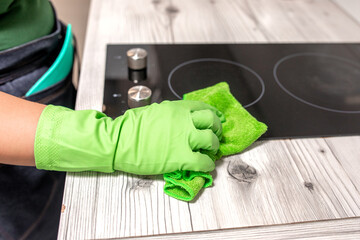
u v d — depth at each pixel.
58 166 0.51
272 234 0.45
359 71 0.79
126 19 0.93
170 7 1.01
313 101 0.68
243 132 0.56
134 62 0.72
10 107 0.50
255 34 0.91
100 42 0.83
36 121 0.49
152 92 0.67
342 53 0.85
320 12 1.04
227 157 0.55
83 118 0.52
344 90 0.72
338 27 0.97
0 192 0.79
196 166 0.48
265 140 0.59
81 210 0.46
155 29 0.89
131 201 0.48
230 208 0.47
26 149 0.49
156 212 0.46
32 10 0.70
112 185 0.50
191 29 0.91
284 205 0.48
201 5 1.03
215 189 0.50
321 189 0.50
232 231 0.45
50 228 0.89
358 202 0.49
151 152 0.49
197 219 0.46
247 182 0.51
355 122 0.63
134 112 0.55
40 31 0.73
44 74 0.73
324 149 0.57
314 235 0.45
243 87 0.71
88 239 0.43
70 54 0.83
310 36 0.92
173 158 0.49
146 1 1.03
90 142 0.49
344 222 0.46
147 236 0.43
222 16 0.98
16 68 0.70
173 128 0.51
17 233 0.83
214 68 0.76
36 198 0.85
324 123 0.63
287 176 0.52
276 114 0.64
